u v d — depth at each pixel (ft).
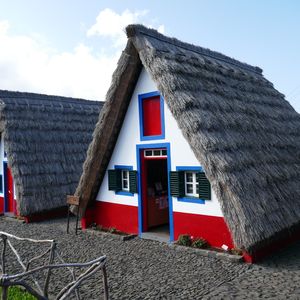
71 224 37.81
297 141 33.19
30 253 26.27
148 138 29.55
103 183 33.78
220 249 24.31
